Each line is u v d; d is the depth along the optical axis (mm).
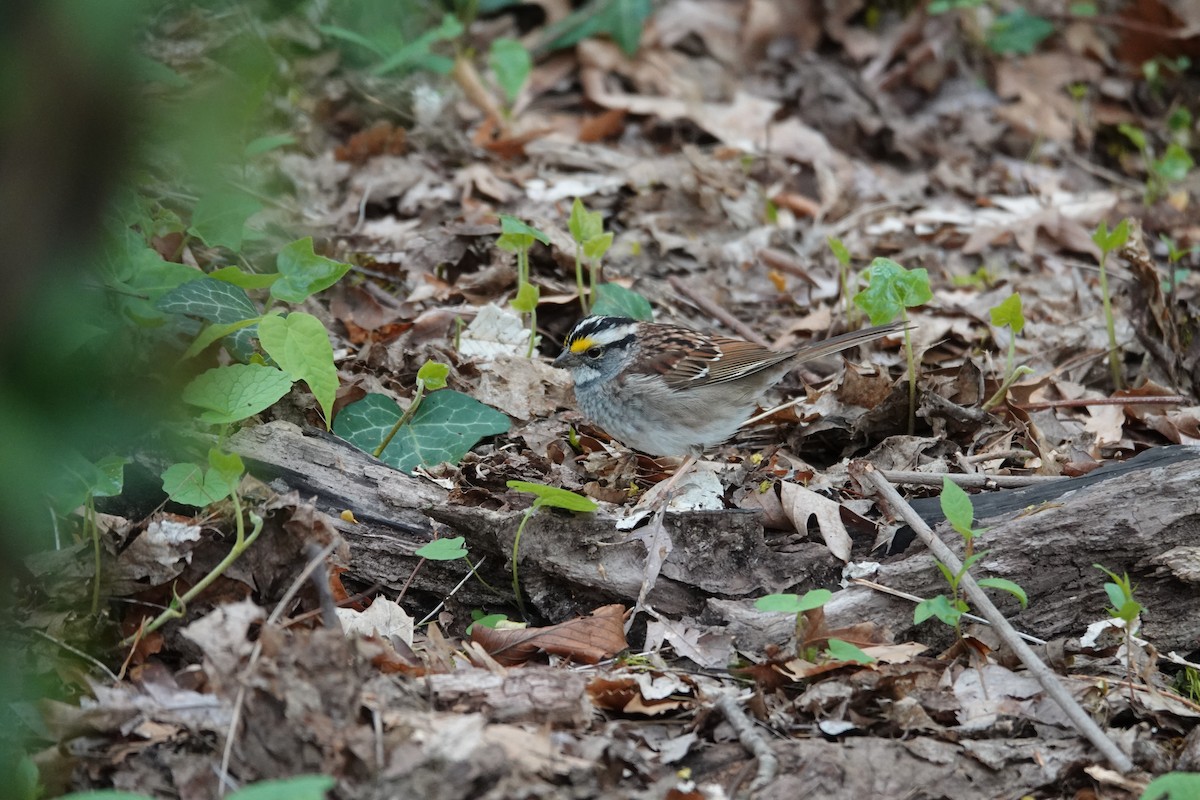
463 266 13961
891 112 19016
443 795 6285
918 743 7332
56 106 4125
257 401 8062
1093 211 17109
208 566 8133
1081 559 8688
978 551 8766
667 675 7945
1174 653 8711
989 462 10641
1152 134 19812
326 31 14797
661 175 16344
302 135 15320
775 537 9094
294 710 6453
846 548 8906
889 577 8625
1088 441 11516
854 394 11578
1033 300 14695
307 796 5195
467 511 8828
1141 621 8742
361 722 6617
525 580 8930
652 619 8633
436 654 8164
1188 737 7551
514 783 6359
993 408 11523
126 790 6496
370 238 14055
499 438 11078
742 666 8242
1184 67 20594
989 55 20156
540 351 12883
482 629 8469
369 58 15797
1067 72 20328
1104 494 8789
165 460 8336
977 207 17500
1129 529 8633
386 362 11820
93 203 4383
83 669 7391
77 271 4453
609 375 10875
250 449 8953
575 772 6562
